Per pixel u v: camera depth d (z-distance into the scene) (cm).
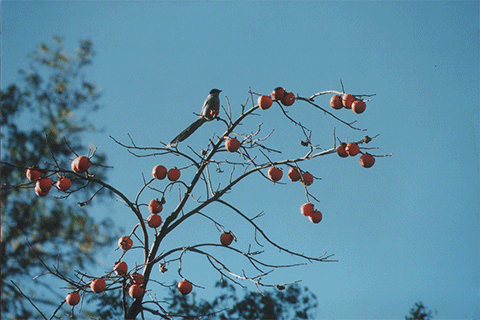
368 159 754
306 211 781
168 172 818
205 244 786
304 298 1159
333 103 762
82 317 1003
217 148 832
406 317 1128
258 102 772
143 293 759
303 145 777
